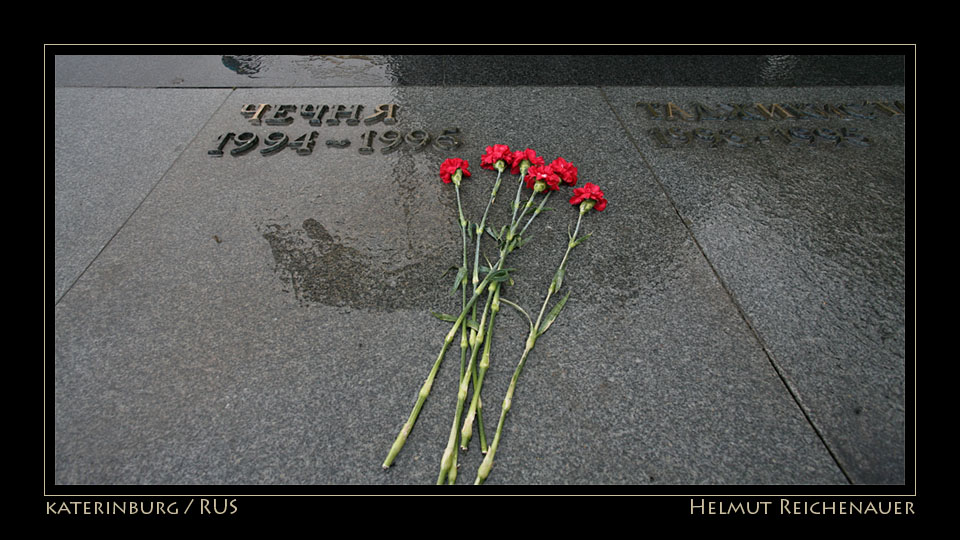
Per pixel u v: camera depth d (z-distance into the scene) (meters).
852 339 2.17
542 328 2.10
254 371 2.01
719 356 2.10
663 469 1.76
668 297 2.35
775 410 1.92
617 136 3.48
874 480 1.73
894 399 1.95
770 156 3.29
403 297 2.32
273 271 2.44
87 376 1.98
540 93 3.95
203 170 3.09
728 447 1.81
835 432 1.85
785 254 2.58
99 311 2.23
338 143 3.31
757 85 4.09
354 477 1.72
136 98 3.77
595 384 1.99
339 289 2.36
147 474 1.72
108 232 2.63
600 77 4.17
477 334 2.03
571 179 2.81
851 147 3.38
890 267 2.50
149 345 2.10
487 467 1.71
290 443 1.80
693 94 3.97
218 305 2.27
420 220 2.75
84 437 1.80
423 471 1.74
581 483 1.72
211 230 2.66
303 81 4.01
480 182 3.04
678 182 3.06
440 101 3.81
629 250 2.59
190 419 1.86
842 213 2.84
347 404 1.91
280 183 3.00
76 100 3.71
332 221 2.73
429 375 1.98
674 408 1.92
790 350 2.12
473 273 2.30
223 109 3.68
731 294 2.36
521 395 1.95
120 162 3.14
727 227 2.74
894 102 3.83
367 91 3.91
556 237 2.66
